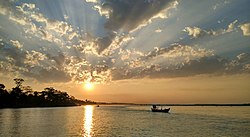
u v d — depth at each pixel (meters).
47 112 175.00
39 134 63.94
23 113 154.38
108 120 114.06
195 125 90.19
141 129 77.62
